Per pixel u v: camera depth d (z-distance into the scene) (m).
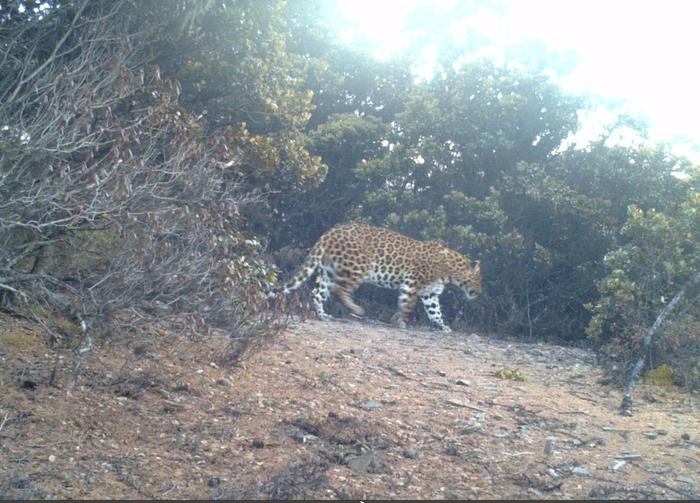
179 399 5.63
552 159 14.77
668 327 8.53
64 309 5.76
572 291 13.27
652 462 5.41
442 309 14.04
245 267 7.12
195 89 9.70
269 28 9.99
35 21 7.21
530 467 5.09
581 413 6.66
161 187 5.93
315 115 17.83
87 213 5.28
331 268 12.03
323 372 7.01
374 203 14.43
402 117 15.41
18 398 5.09
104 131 5.96
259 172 9.84
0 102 6.07
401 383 7.09
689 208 9.50
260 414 5.59
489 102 14.71
